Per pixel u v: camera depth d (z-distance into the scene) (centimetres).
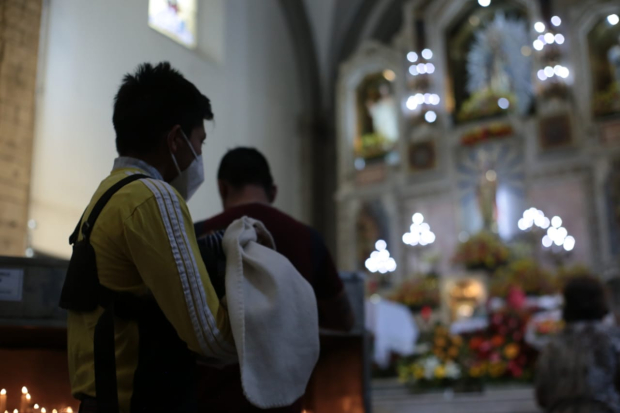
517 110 1110
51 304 223
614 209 1000
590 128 1038
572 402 275
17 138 350
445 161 1134
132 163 163
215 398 199
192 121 169
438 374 718
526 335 718
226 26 666
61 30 356
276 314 150
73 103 354
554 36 1099
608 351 276
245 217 170
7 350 244
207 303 144
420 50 1201
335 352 308
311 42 1130
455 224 1096
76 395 145
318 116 1159
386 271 1123
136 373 140
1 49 335
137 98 165
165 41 446
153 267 141
